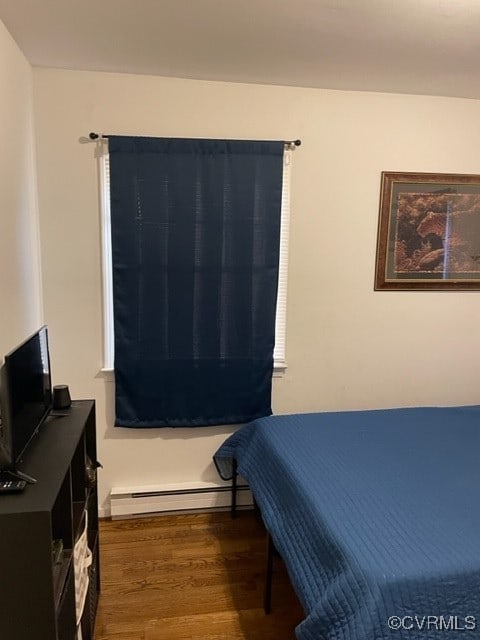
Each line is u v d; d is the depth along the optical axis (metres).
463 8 1.96
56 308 2.87
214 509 3.12
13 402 1.53
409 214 3.12
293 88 2.91
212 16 2.04
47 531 1.39
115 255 2.83
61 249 2.83
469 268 3.24
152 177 2.80
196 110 2.83
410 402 3.33
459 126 3.12
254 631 2.15
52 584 1.42
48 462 1.65
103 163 2.80
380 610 1.41
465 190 3.16
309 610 1.61
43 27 2.16
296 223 3.03
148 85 2.77
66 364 2.92
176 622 2.19
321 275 3.10
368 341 3.22
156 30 2.19
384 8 1.96
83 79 2.71
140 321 2.90
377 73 2.68
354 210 3.07
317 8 1.97
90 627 2.04
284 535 1.97
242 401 3.06
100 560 2.57
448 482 2.06
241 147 2.86
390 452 2.35
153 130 2.81
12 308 2.26
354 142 3.01
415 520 1.76
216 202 2.88
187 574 2.52
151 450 3.06
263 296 2.99
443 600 1.46
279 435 2.55
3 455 1.53
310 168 3.00
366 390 3.27
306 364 3.17
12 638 1.43
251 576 2.51
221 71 2.68
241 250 2.93
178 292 2.91
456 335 3.32
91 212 2.83
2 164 2.12
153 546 2.75
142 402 2.96
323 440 2.49
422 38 2.24
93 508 2.25
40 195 2.76
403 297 3.22
